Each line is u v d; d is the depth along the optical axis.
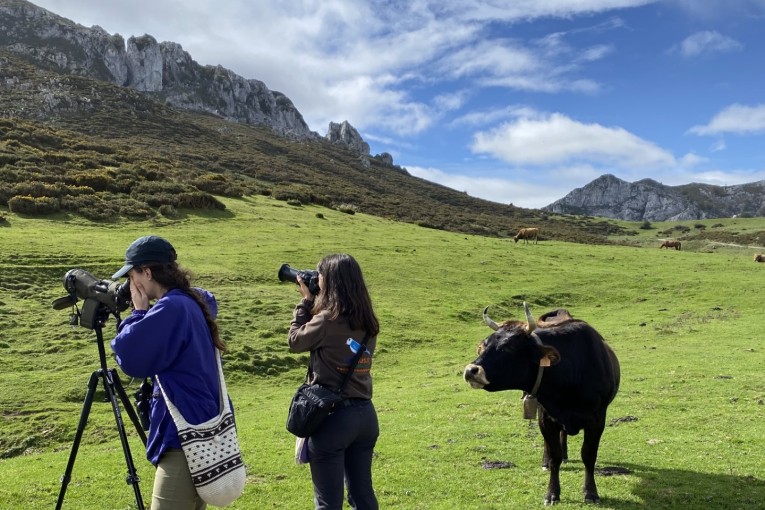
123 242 33.03
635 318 28.38
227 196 53.47
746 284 35.91
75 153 56.50
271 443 11.16
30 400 16.02
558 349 6.97
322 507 4.90
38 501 8.20
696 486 7.72
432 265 37.75
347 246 39.91
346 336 5.05
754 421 11.05
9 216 35.09
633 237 126.69
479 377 6.60
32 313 22.44
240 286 28.44
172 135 109.75
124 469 9.67
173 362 4.32
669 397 13.41
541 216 136.50
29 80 122.25
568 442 10.15
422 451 10.02
